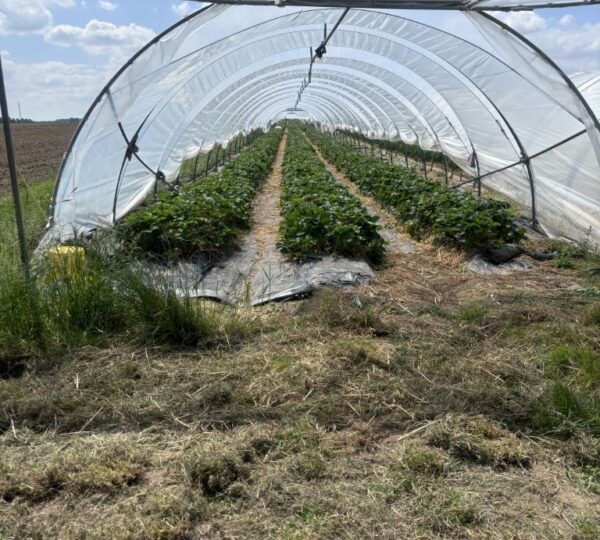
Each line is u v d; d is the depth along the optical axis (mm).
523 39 8156
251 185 16344
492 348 5852
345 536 3346
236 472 3863
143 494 3693
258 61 13672
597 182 9477
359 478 3881
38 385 5094
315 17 9977
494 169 12547
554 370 5328
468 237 9164
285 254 9555
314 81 22281
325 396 4855
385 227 11938
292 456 4062
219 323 6191
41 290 6008
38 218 9188
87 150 9383
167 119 12234
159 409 4664
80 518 3496
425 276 8555
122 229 9094
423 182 14008
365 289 7723
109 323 6039
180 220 9445
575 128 9555
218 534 3381
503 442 4227
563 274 8555
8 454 4125
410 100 16766
